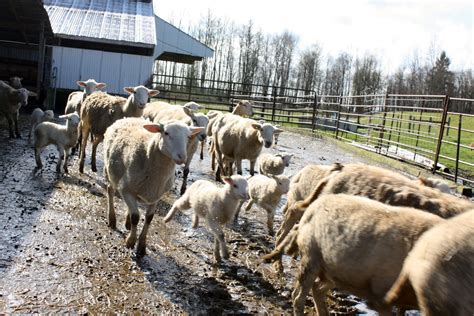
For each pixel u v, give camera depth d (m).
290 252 5.75
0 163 10.97
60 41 27.75
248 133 11.45
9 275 5.76
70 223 7.71
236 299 5.97
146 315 5.33
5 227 7.12
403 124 33.88
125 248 7.05
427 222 4.30
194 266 6.79
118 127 7.59
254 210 9.90
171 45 37.00
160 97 30.47
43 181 9.93
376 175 6.04
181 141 6.59
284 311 5.82
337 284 4.97
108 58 27.44
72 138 10.79
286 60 85.81
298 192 7.09
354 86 77.44
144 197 6.86
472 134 30.64
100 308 5.35
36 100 24.88
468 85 72.94
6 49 29.02
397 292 4.20
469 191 13.45
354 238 4.61
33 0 20.44
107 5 35.00
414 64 83.19
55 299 5.40
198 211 7.36
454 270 3.70
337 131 26.98
